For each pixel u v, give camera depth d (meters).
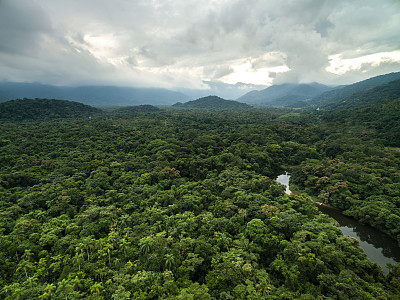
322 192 94.69
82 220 65.38
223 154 123.06
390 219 70.25
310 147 155.50
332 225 63.97
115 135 162.25
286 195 85.56
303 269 49.25
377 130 163.25
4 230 60.12
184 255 54.25
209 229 63.16
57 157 120.62
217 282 46.62
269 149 140.00
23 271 49.72
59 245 55.12
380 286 46.38
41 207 75.19
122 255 55.31
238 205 77.19
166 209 72.62
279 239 59.12
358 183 93.94
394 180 92.31
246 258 51.38
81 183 89.00
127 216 66.94
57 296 41.97
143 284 44.91
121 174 97.25
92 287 43.72
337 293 42.03
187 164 113.06
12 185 87.19
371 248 68.75
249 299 40.69
